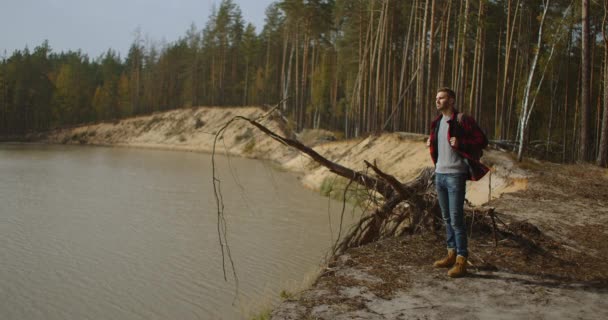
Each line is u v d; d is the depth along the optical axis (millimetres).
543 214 8391
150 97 92438
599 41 26719
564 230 7039
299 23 50188
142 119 81500
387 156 24078
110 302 8445
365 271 4762
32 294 8797
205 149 60531
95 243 12531
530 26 28672
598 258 5414
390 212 6438
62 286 9242
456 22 28062
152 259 11062
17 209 17391
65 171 32656
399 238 6098
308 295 4082
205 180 28156
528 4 28250
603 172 14242
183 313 7961
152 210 17641
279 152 46625
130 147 72625
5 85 92250
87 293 8883
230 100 80250
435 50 36094
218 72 79062
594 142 29891
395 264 4980
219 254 11469
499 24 30156
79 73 98688
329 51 53844
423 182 6352
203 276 9797
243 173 32938
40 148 65688
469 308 3758
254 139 54906
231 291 8891
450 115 4543
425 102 30906
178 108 82125
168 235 13516
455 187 4461
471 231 6102
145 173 32188
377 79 32375
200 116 72375
